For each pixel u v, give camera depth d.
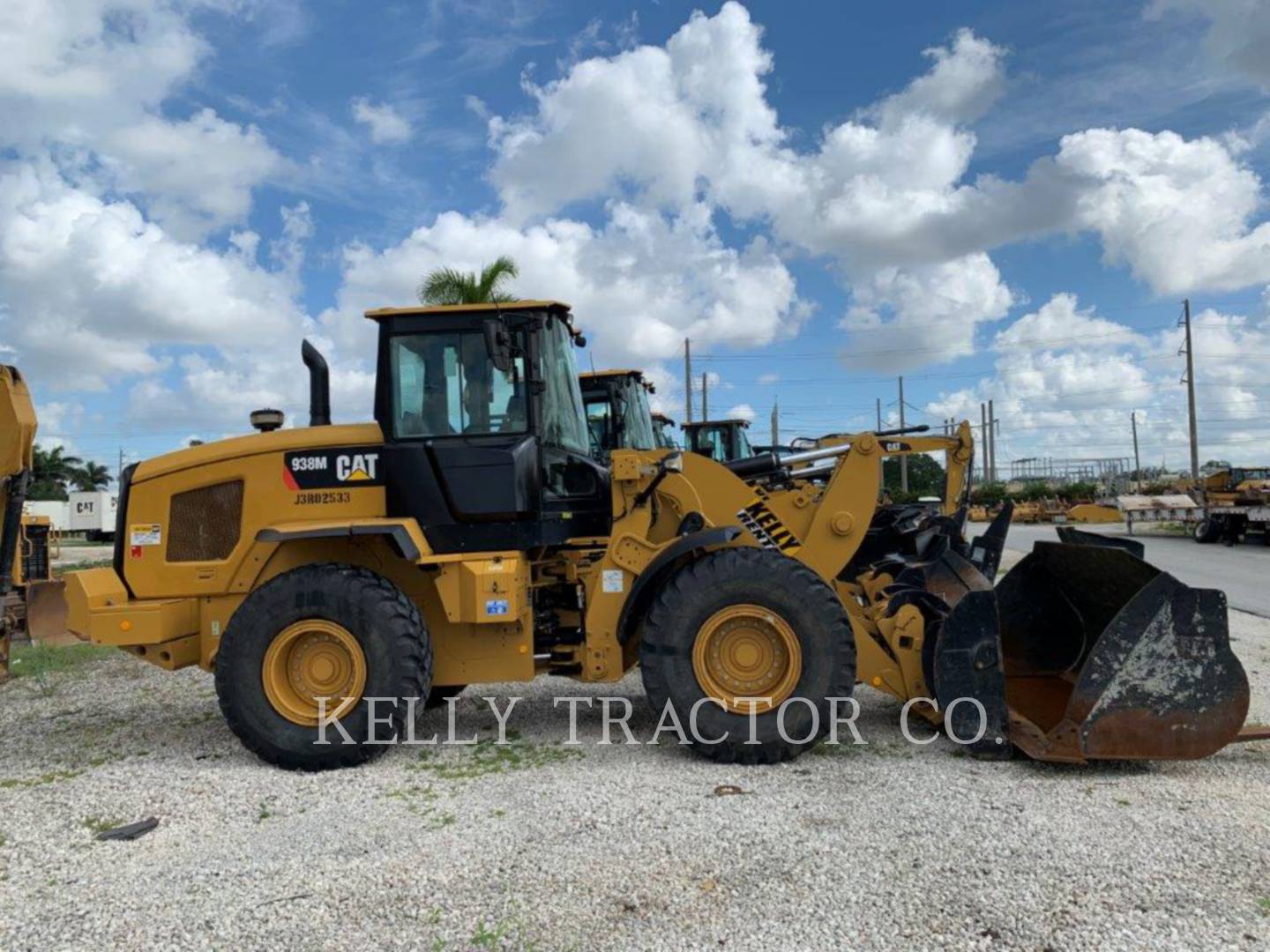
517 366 5.26
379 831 3.82
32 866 3.56
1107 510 24.48
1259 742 4.82
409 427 5.23
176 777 4.73
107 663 8.71
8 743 5.58
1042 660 5.41
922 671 4.98
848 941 2.79
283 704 4.88
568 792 4.26
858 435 5.48
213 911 3.11
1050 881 3.15
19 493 6.38
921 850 3.44
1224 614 4.33
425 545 5.01
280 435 5.41
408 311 5.26
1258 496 21.03
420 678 4.92
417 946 2.84
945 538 6.21
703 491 5.42
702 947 2.79
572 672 5.44
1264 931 2.78
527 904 3.09
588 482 5.67
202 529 5.36
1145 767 4.44
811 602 4.75
